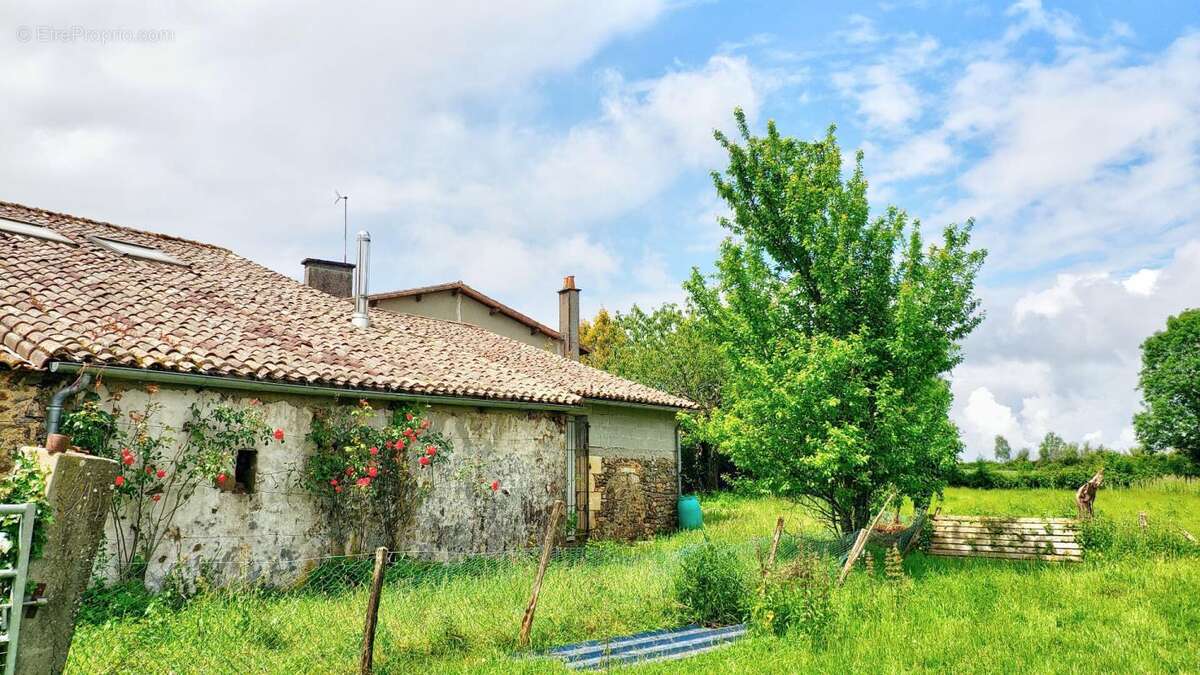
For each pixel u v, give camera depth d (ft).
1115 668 22.30
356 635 22.77
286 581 34.65
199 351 33.47
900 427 41.16
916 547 44.14
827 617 26.61
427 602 27.73
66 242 42.47
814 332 45.60
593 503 57.67
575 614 28.09
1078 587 33.19
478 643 24.54
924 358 43.47
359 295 49.65
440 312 82.07
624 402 59.00
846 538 41.37
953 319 44.06
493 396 43.34
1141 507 73.72
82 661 19.76
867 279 45.21
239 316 41.11
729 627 28.66
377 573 21.04
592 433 58.54
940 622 27.30
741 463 44.70
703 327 47.85
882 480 42.91
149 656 20.33
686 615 29.89
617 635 27.04
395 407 40.22
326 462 36.50
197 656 20.47
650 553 44.88
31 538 15.31
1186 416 169.78
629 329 130.00
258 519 34.12
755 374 43.37
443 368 45.14
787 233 47.14
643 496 62.49
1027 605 30.30
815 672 21.86
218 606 25.02
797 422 42.06
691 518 63.72
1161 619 27.63
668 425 66.85
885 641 24.94
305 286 54.49
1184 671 21.85
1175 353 176.65
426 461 39.81
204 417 32.83
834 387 42.19
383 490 38.52
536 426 47.29
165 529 30.96
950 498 86.12
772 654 23.91
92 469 16.78
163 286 41.22
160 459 31.19
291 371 35.35
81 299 34.96
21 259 37.42
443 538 41.14
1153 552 40.22
